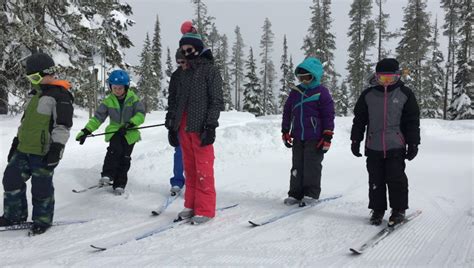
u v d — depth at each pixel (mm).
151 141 12070
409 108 3932
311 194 4715
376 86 4133
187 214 4223
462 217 4250
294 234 3711
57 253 3270
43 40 13078
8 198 3900
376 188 4027
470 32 32312
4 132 11117
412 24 34781
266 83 53594
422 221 4105
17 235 3789
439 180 6336
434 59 40312
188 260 3086
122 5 20828
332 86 38031
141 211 4633
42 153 3783
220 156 8469
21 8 12656
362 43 37594
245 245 3424
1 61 13398
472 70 31875
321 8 36969
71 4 15039
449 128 17547
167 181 6367
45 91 3826
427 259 3080
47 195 3850
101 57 17641
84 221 4203
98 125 5434
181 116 4125
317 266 2963
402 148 3959
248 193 5512
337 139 11242
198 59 4098
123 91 5508
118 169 5535
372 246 3367
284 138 4910
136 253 3236
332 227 3912
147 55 36750
